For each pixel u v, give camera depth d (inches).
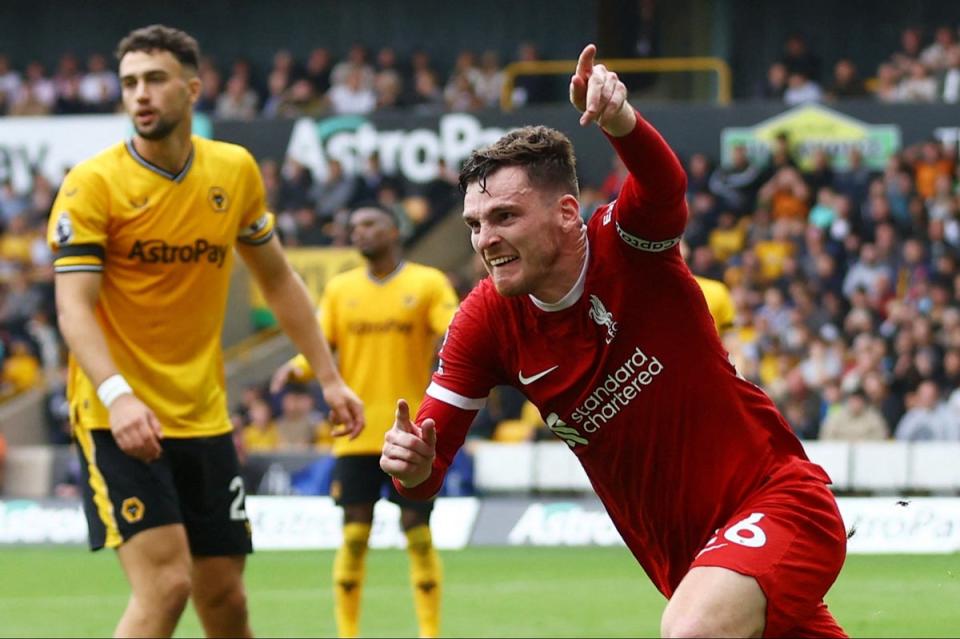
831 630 451.8
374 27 2682.1
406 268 960.3
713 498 448.8
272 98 2455.7
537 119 2025.1
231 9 2716.5
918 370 1695.4
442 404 461.4
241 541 586.2
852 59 2541.8
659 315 441.1
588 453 463.2
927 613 964.0
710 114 2003.0
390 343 949.8
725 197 1988.2
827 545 442.6
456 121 2041.1
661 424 447.8
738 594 419.8
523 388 461.4
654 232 427.2
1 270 2095.2
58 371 2039.9
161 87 557.6
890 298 1845.5
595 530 1478.8
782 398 1667.1
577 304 440.1
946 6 2508.6
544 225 428.5
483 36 2655.0
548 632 914.1
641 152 411.8
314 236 2044.8
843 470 1568.7
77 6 2743.6
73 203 551.8
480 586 1147.3
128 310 564.4
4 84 2539.4
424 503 883.4
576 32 2615.7
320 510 1504.7
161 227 563.5
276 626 954.1
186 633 912.9
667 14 2546.8
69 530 1562.5
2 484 1724.9
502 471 1620.3
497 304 454.3
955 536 1382.9
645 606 1029.8
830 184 1969.7
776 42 2549.2
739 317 1836.9
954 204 1923.0
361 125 2055.9
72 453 1718.8
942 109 1948.8
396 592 1120.8
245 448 1686.8
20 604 1071.6
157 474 550.3
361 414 627.5
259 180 600.7
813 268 1893.5
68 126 2098.9
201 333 578.6
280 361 2026.3
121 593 1136.8
